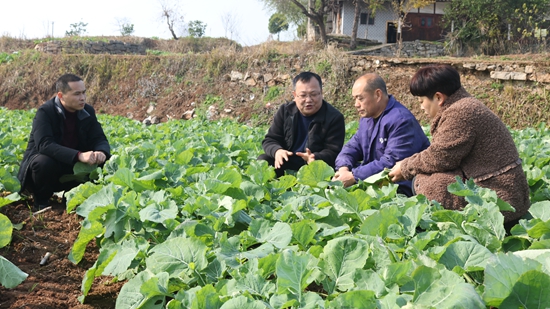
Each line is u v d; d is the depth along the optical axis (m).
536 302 2.10
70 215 5.42
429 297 2.28
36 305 3.39
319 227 3.52
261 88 21.81
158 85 23.83
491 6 27.83
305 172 4.51
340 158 5.68
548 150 7.29
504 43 27.33
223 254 3.04
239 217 3.76
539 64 18.17
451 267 2.78
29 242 4.59
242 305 2.18
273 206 4.45
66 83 5.93
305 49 22.81
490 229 3.45
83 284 3.44
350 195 3.78
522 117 17.98
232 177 4.32
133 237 3.74
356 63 20.56
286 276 2.44
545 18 29.05
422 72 4.45
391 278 2.52
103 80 25.09
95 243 4.57
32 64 26.67
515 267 2.23
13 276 3.28
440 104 4.43
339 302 2.20
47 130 5.88
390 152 5.14
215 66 23.09
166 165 4.98
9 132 10.27
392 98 5.41
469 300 2.12
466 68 19.28
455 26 30.34
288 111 6.46
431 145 4.39
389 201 4.13
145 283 2.68
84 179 6.06
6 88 26.09
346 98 20.19
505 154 4.22
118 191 4.12
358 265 2.73
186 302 2.51
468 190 3.75
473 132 4.20
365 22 33.50
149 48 35.41
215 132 10.99
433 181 4.37
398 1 32.09
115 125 13.59
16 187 5.61
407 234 3.36
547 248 2.99
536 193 4.95
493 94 18.67
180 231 3.42
